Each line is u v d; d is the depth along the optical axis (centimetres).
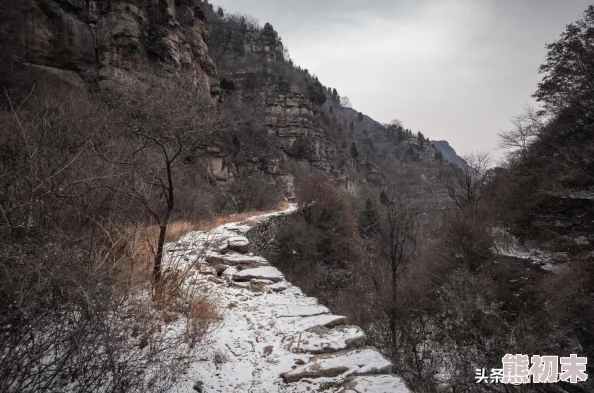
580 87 1798
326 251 2752
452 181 2577
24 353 194
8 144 361
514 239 1986
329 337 365
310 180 3136
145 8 2677
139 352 265
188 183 962
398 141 11600
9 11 1853
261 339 365
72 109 697
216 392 266
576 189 1639
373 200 2742
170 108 427
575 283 1315
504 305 1535
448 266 1864
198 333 332
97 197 420
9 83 1306
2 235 247
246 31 9531
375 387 270
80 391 199
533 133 2098
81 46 2188
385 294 1517
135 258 417
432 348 1279
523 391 948
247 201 3083
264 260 685
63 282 224
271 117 7412
